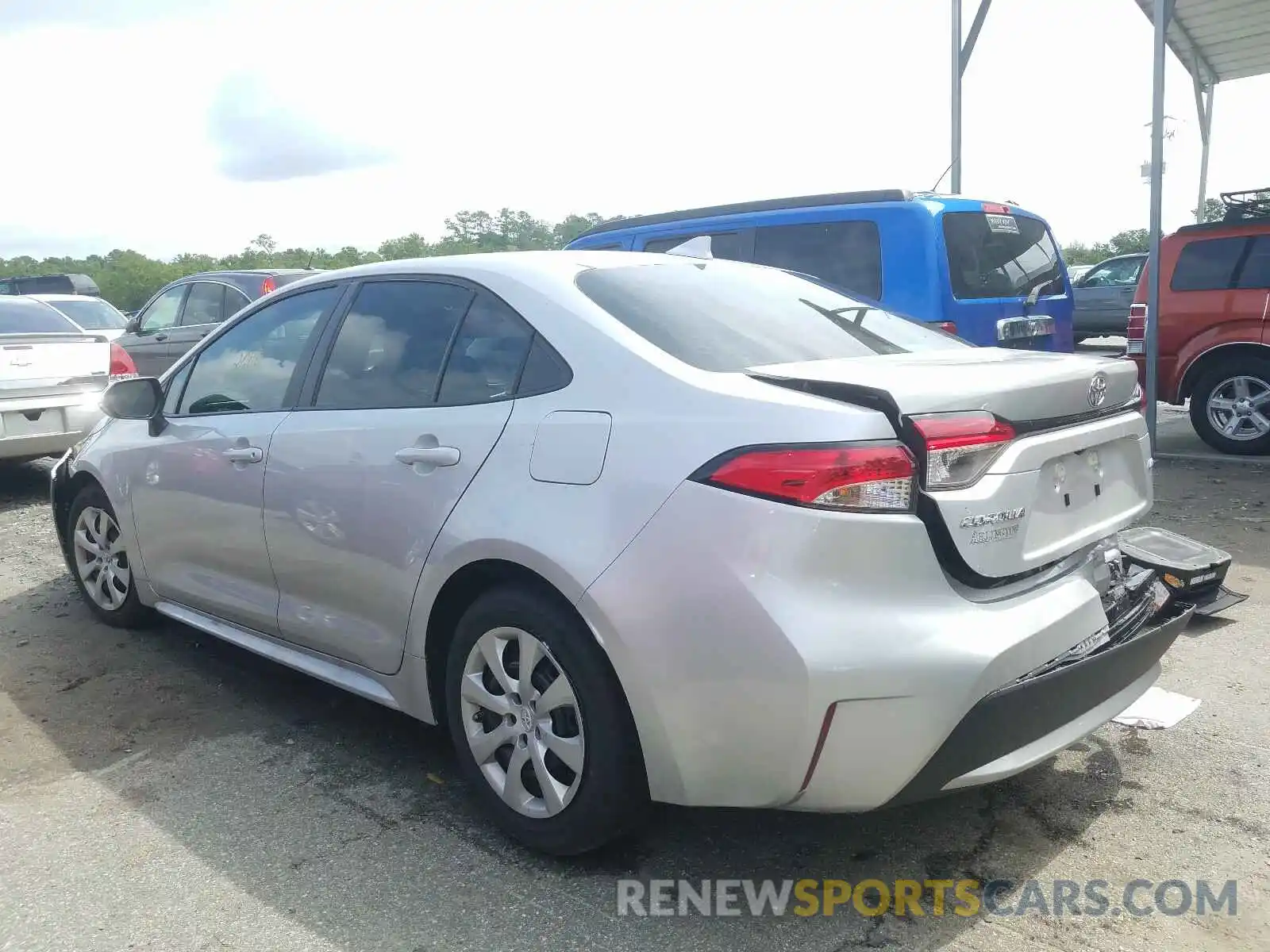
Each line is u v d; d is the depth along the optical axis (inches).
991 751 97.3
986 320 275.7
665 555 98.3
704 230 315.0
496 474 113.9
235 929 103.5
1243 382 330.6
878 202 278.2
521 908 106.1
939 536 95.0
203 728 151.4
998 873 110.7
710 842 118.0
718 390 102.2
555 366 115.3
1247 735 140.1
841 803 96.0
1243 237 325.4
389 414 129.4
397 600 125.6
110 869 114.6
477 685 118.1
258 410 151.3
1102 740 140.2
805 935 101.1
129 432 178.2
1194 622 182.7
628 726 104.6
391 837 120.3
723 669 95.4
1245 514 255.1
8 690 166.2
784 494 93.6
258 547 146.9
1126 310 605.9
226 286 453.1
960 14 389.1
